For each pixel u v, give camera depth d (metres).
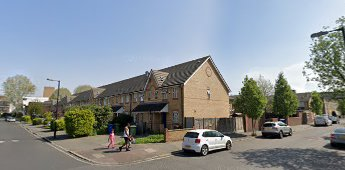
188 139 15.55
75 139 23.19
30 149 18.20
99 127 27.84
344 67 15.72
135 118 34.34
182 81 27.61
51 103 86.44
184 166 12.33
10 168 12.08
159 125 28.31
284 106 36.19
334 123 46.03
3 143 21.64
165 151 16.30
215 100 30.77
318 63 16.92
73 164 13.15
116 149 17.14
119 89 42.69
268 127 23.92
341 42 15.80
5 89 83.00
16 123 58.44
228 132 27.19
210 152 16.25
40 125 47.06
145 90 33.28
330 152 15.62
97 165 12.97
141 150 16.55
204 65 30.11
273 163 12.72
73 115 24.50
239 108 25.88
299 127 35.06
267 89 52.47
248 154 15.31
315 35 13.45
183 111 26.58
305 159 13.59
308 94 65.81
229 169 11.61
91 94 51.50
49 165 12.84
